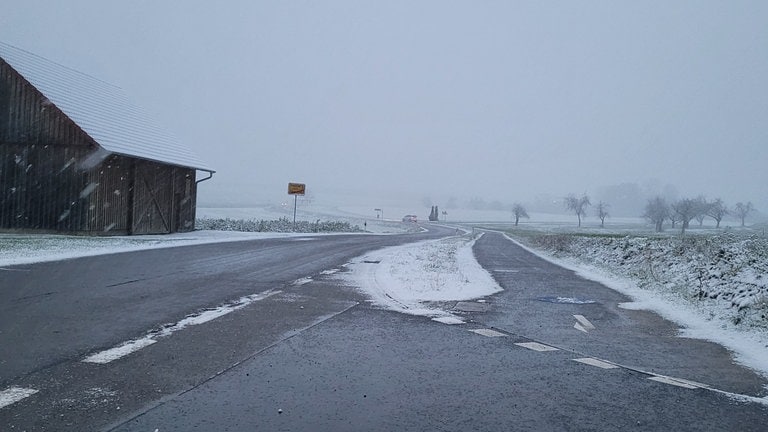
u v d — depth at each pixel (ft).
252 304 37.06
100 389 19.17
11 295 35.81
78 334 26.68
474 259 79.77
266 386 20.25
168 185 112.06
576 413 18.48
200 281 46.55
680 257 57.67
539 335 30.78
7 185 90.17
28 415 16.65
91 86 111.34
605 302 43.16
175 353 24.18
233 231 131.95
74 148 88.84
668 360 26.05
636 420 17.99
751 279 39.83
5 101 90.27
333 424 16.90
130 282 43.91
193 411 17.51
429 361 24.54
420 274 56.65
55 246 66.28
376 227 246.47
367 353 25.58
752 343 29.76
